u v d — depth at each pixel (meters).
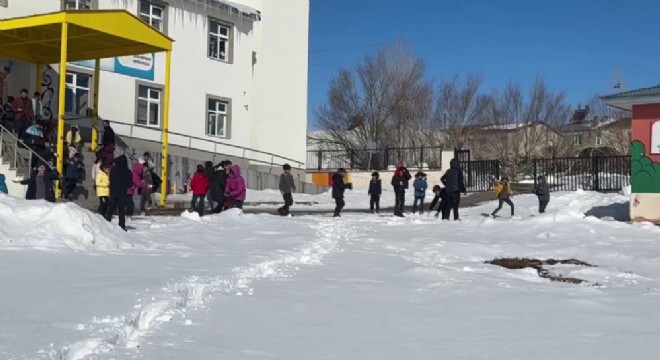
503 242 16.06
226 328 6.73
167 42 23.28
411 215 24.75
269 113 37.03
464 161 38.38
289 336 6.51
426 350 6.12
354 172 42.84
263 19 36.78
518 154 58.56
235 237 15.50
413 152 46.53
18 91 25.33
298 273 10.50
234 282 9.41
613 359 5.89
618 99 20.12
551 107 66.25
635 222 19.59
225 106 34.88
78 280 8.68
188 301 7.93
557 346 6.32
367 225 19.98
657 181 19.73
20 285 8.11
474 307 8.14
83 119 27.88
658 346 6.38
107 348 5.74
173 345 6.02
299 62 38.88
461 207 29.28
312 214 25.27
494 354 6.02
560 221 19.20
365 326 7.01
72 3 27.30
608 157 32.97
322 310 7.74
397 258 12.74
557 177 34.59
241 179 21.22
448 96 63.38
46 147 21.14
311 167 50.59
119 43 23.48
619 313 7.93
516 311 7.95
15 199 13.03
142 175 21.00
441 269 11.47
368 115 59.94
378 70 60.25
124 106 29.84
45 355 5.20
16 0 25.19
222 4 34.12
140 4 30.42
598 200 27.27
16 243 11.32
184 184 31.55
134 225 16.58
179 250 12.82
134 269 9.89
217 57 34.50
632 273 11.86
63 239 11.90
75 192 21.19
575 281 11.00
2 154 20.50
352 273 10.69
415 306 8.12
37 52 25.03
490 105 66.56
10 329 5.99
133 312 6.86
